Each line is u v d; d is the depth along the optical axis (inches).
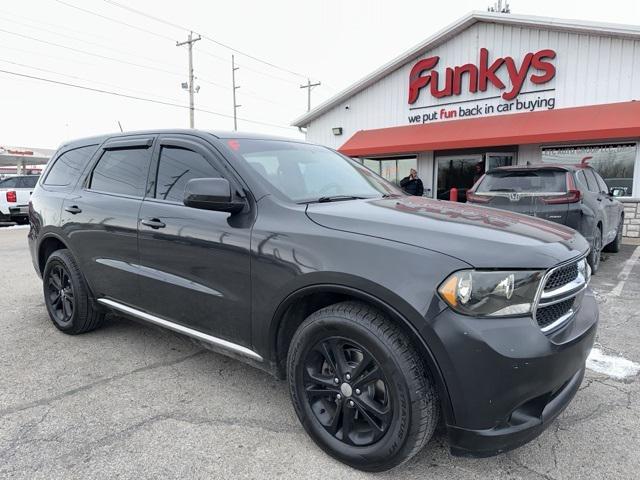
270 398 117.4
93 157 154.3
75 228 147.7
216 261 106.2
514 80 489.1
